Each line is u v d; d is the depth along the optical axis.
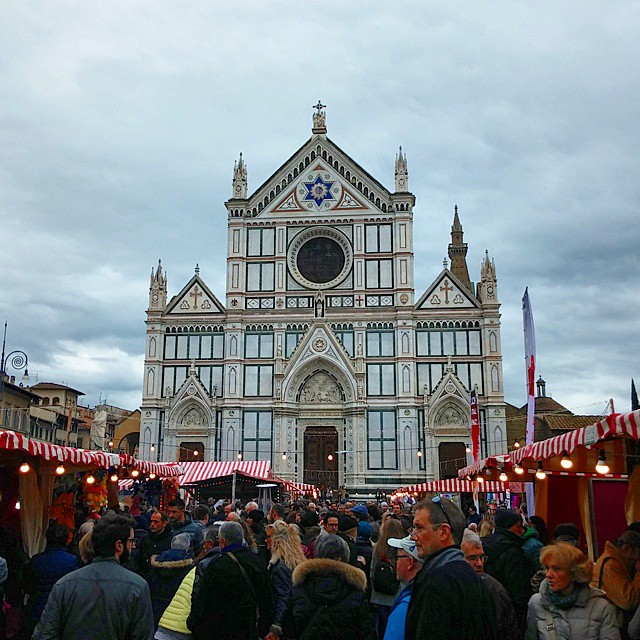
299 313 78.00
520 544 12.48
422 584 7.36
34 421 79.56
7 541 15.91
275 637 11.94
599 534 22.23
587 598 9.51
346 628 9.74
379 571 12.56
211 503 39.56
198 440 76.06
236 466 50.75
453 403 74.75
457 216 130.88
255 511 19.78
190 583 11.89
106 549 9.45
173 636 11.55
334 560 10.28
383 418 75.12
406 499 56.41
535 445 20.31
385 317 76.94
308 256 80.00
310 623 9.76
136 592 9.17
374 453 74.38
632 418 13.47
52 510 23.61
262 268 79.44
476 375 75.12
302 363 76.81
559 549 9.58
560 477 25.17
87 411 104.44
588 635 9.25
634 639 9.98
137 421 105.62
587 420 81.00
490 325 75.75
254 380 77.06
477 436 55.09
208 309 78.81
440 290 77.38
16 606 15.18
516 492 39.62
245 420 76.31
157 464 32.91
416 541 7.92
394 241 78.44
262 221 80.25
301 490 61.19
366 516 20.06
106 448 98.38
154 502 40.84
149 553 15.93
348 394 76.38
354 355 76.75
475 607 7.02
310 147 80.94
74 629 8.83
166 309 79.00
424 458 73.62
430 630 6.89
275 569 13.05
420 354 76.25
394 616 7.84
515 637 9.88
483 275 76.88
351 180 80.00
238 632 10.91
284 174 80.88
